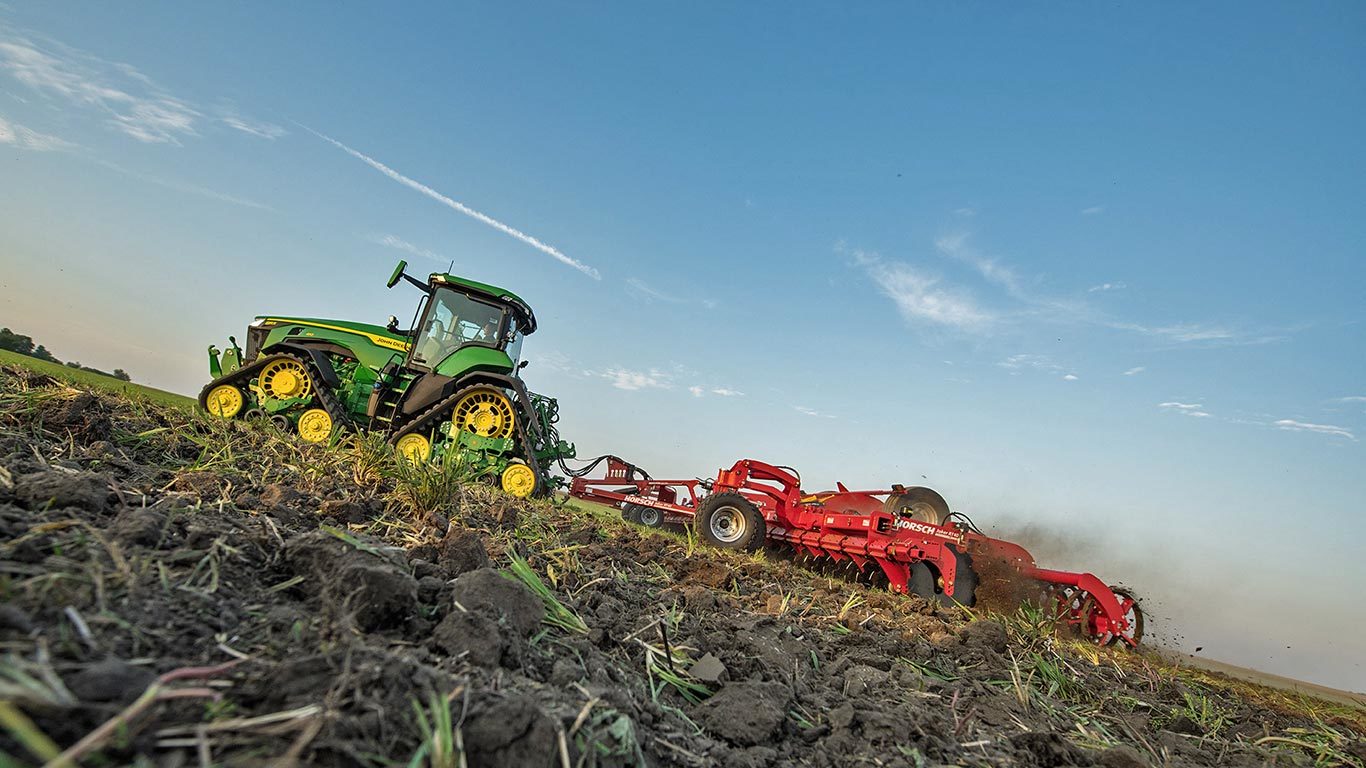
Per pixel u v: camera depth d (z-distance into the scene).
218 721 1.20
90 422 3.71
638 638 2.72
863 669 3.13
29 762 0.97
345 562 2.05
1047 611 8.19
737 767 1.97
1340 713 5.90
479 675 1.76
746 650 3.05
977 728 2.72
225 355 10.71
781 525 10.70
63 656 1.27
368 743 1.25
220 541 2.08
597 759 1.59
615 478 12.85
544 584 2.97
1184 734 3.50
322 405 9.84
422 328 9.92
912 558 8.62
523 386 9.66
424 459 4.22
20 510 2.00
